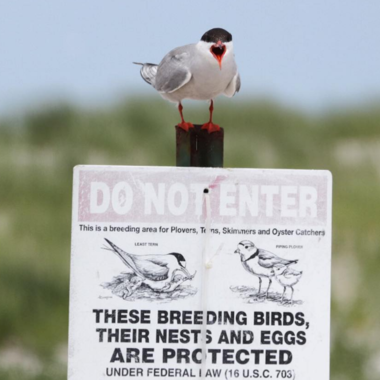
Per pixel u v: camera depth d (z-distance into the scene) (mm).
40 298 15719
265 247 6047
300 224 6055
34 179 22922
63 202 22281
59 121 27203
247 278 6035
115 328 6020
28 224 20188
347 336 14445
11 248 17906
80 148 25766
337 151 27078
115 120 27594
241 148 25609
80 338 6008
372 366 13820
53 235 19656
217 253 6027
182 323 6023
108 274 6023
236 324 6031
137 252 6023
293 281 6047
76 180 6020
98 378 6020
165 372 6027
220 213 6035
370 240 19203
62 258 17656
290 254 6055
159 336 6020
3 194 22172
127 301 6020
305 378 6051
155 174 6027
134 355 6020
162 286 6023
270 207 6047
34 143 26672
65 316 15391
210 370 6027
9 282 16016
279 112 28562
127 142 26406
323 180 6059
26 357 14297
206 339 6031
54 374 13539
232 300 6031
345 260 18188
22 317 15211
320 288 6055
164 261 6027
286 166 25516
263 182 6043
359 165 25609
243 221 6039
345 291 16484
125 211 6027
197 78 8352
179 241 6027
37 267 16547
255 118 28250
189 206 6027
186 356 6035
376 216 20641
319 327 6051
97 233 6023
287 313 6043
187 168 6023
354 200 21969
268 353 6043
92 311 6016
